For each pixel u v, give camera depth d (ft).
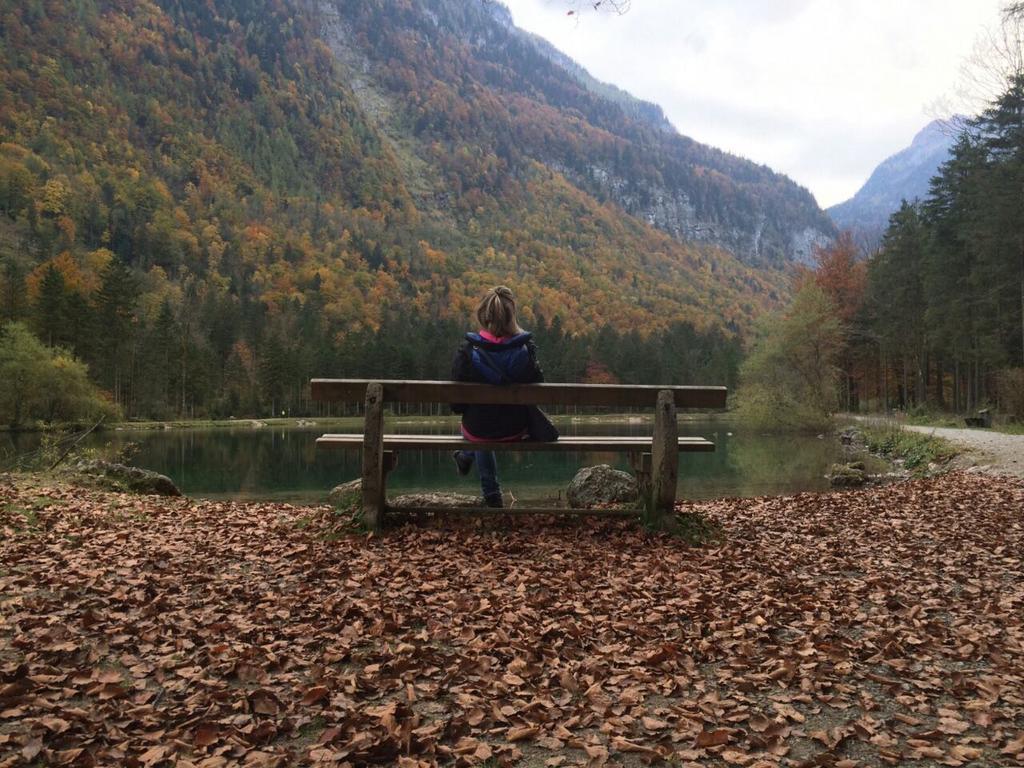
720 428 163.02
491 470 18.81
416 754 7.97
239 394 283.38
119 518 21.43
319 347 339.98
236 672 9.87
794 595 14.20
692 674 10.25
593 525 18.13
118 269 260.21
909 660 11.04
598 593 13.65
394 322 440.04
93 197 534.78
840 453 82.38
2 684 9.16
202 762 7.59
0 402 149.07
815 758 7.95
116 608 12.35
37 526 19.35
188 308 376.48
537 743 8.32
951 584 15.58
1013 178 98.37
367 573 14.33
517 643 11.10
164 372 249.96
